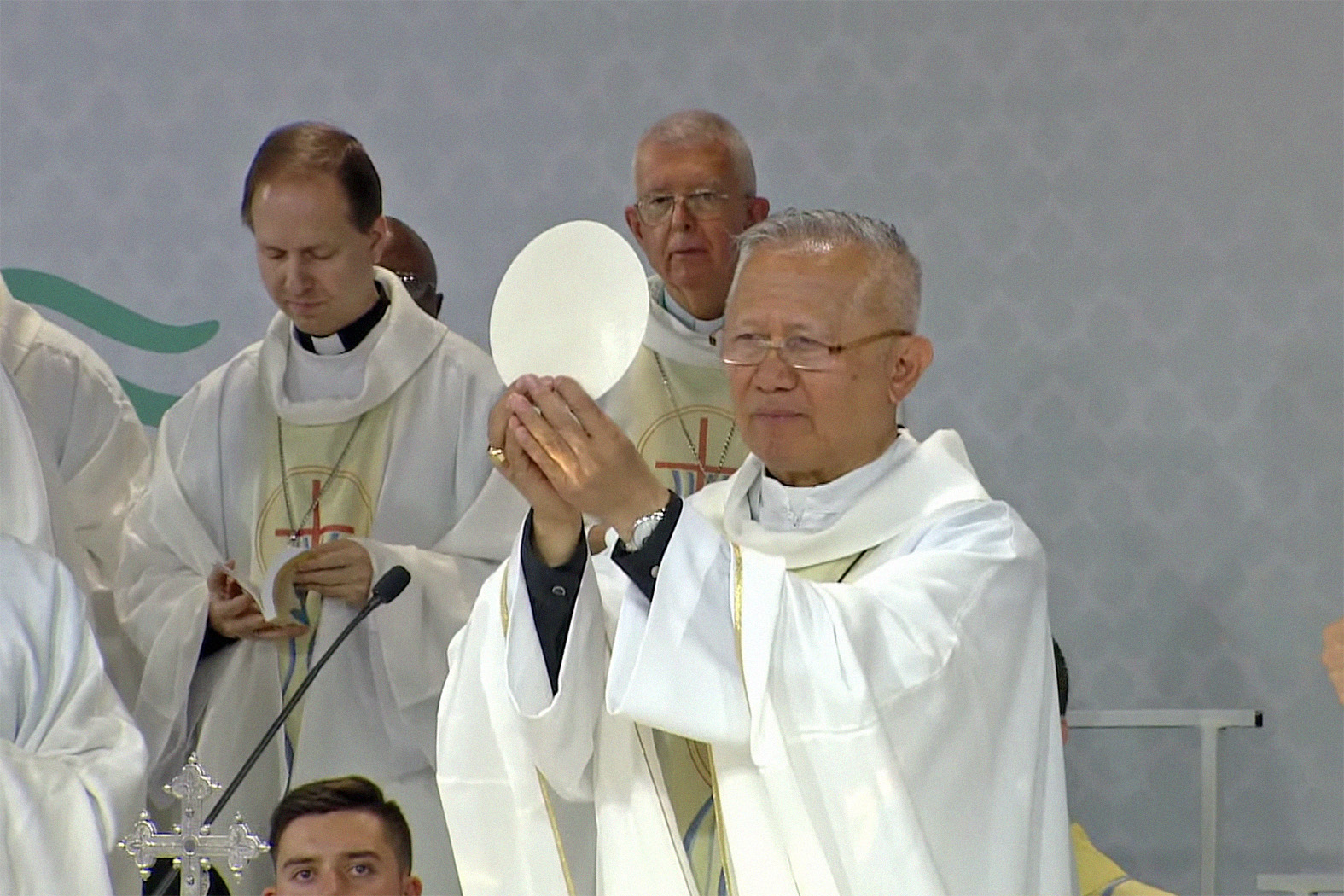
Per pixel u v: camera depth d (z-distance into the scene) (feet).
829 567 39.52
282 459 62.13
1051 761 37.81
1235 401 68.18
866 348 38.27
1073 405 68.95
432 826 57.62
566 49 72.79
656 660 33.86
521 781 36.76
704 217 58.54
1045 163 69.92
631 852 35.86
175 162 73.56
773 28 71.72
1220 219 68.85
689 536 34.55
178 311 73.10
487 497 60.49
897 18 70.95
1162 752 66.18
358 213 61.57
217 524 62.08
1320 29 68.64
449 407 61.98
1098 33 69.82
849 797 34.45
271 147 61.87
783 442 38.81
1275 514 67.67
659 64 72.28
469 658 37.42
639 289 34.47
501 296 34.88
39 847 43.80
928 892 34.06
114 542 64.59
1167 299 68.90
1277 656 66.95
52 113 74.08
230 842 44.86
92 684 48.32
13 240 73.56
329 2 73.61
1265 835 66.08
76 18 74.23
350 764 57.77
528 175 72.74
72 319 73.15
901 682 35.50
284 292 61.62
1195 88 69.31
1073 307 69.31
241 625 58.95
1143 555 68.08
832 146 71.15
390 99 73.36
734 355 38.52
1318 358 67.82
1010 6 70.33
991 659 36.73
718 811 35.91
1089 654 67.82
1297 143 68.69
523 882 36.63
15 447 52.03
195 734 59.26
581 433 33.35
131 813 46.55
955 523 38.65
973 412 69.46
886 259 38.50
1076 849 53.42
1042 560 38.70
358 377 62.39
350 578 58.29
